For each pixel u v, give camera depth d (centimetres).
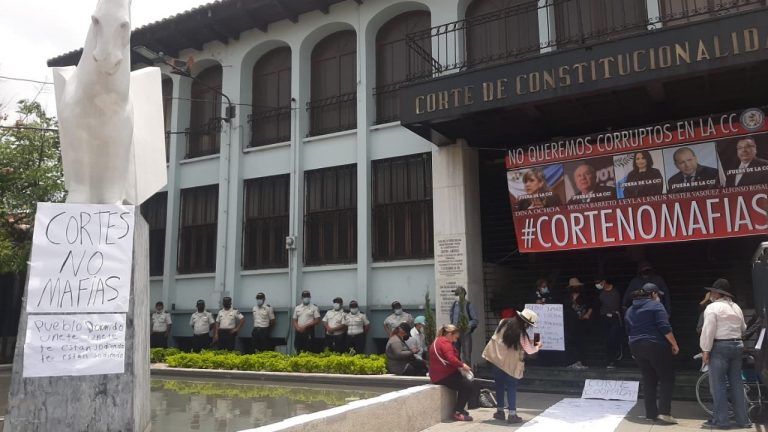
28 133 1577
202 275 1636
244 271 1566
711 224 995
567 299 1175
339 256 1452
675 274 1257
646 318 761
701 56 881
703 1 1123
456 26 1330
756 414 761
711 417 769
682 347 1145
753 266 799
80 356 477
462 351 1088
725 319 722
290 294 1477
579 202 1095
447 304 1214
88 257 493
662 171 1037
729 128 995
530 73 1006
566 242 1098
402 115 1116
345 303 1423
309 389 1003
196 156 1742
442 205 1251
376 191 1422
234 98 1648
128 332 498
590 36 1073
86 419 470
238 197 1598
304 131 1549
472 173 1280
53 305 476
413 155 1389
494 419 775
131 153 566
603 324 1110
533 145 1143
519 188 1148
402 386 1012
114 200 529
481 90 1047
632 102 1052
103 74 506
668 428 717
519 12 1151
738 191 982
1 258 1423
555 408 855
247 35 1652
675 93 1023
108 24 508
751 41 855
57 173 1562
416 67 1429
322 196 1501
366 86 1452
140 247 552
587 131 1204
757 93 1028
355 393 938
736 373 723
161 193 1766
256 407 749
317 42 1592
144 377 573
